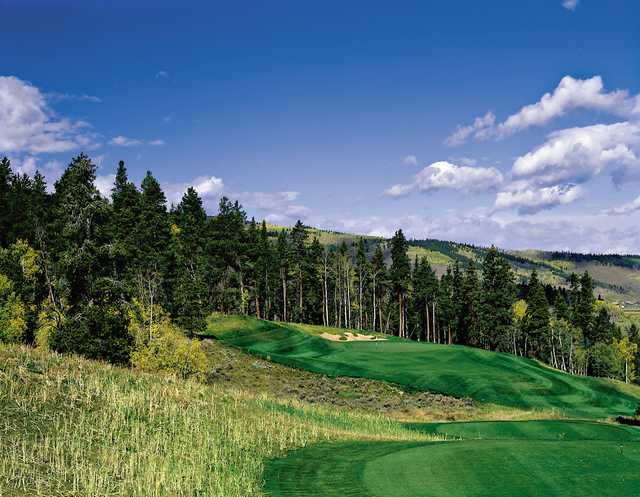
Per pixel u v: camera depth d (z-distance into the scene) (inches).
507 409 1990.7
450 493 684.1
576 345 4527.6
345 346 2847.0
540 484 708.0
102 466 717.9
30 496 584.4
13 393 880.3
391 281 4271.7
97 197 1827.0
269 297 4328.3
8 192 2645.2
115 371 1223.5
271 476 791.7
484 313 4092.0
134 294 1930.4
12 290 1743.4
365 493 698.2
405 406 1925.4
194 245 3366.1
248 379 2023.9
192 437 933.8
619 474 748.6
